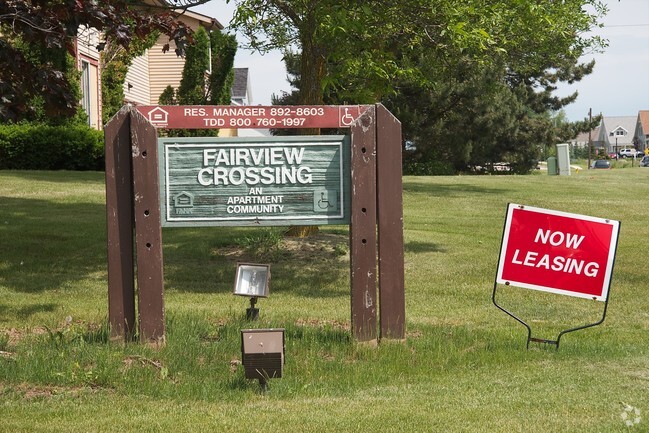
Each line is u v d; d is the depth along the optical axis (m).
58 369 6.75
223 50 34.50
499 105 46.06
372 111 7.68
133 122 7.47
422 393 6.34
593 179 34.88
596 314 10.67
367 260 7.76
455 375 6.97
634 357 7.69
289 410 5.81
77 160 25.56
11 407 5.93
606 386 6.52
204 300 10.95
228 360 7.34
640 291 12.32
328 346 7.80
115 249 7.56
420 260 14.34
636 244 16.98
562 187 30.09
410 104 45.19
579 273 7.85
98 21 8.48
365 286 7.77
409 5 12.00
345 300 11.22
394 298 7.84
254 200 7.70
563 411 5.73
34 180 22.41
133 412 5.82
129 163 7.55
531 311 10.78
